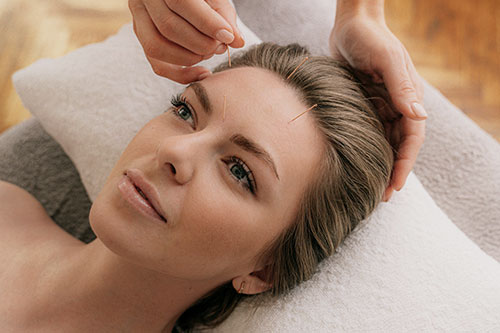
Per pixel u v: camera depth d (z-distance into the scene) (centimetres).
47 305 90
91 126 109
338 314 83
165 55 73
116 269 86
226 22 66
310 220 83
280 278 87
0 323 89
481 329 79
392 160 88
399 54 91
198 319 97
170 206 70
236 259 79
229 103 74
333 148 80
